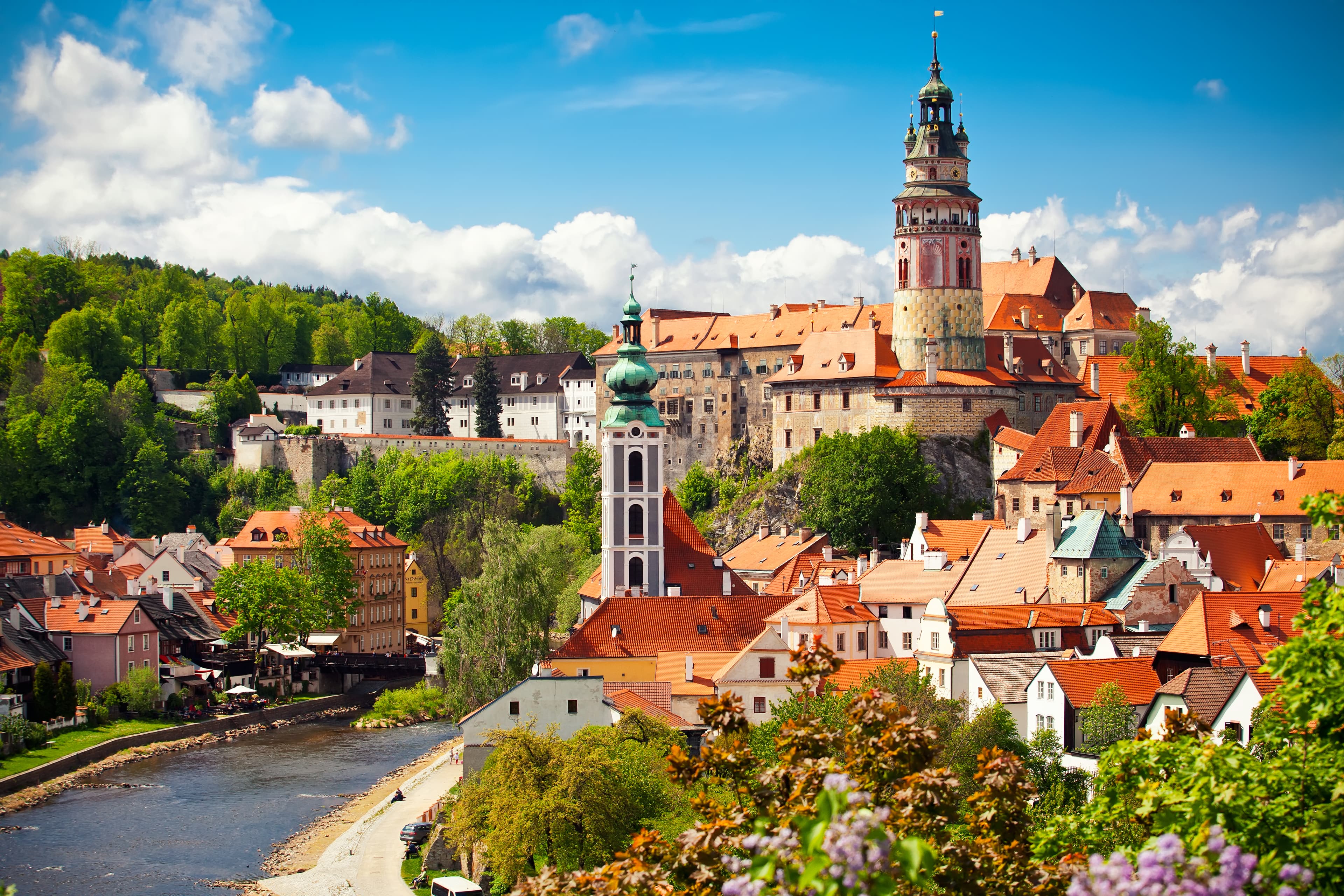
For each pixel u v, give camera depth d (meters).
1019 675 123.94
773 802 42.78
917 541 182.00
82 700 175.75
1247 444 184.12
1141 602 138.75
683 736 121.38
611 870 42.06
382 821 134.00
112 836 130.62
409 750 170.00
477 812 107.69
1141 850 35.62
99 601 188.25
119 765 159.88
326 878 118.31
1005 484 191.50
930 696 113.69
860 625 154.88
